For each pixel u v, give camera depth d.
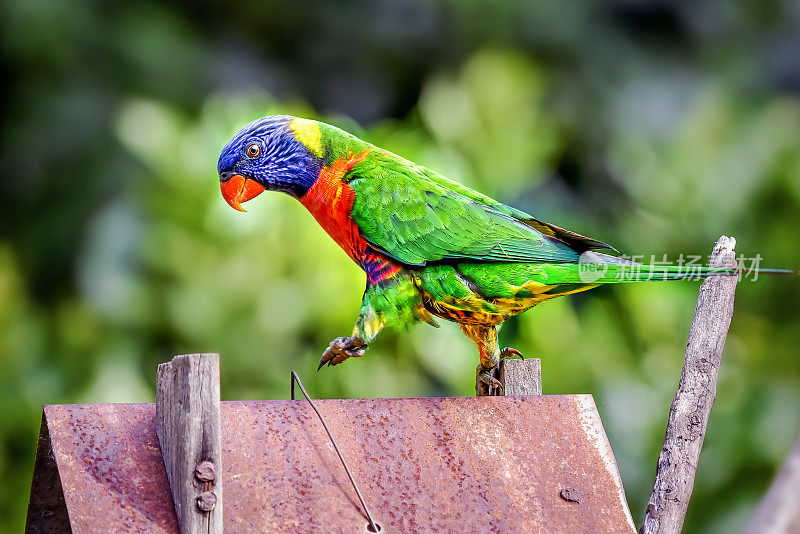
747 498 12.77
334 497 5.37
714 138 15.61
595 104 16.03
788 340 13.42
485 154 12.88
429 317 6.85
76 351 12.90
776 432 12.96
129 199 13.12
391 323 6.80
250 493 5.26
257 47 16.62
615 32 17.14
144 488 5.09
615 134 15.76
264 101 13.22
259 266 11.55
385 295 6.76
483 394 6.88
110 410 5.40
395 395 11.32
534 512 5.63
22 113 14.48
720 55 17.33
